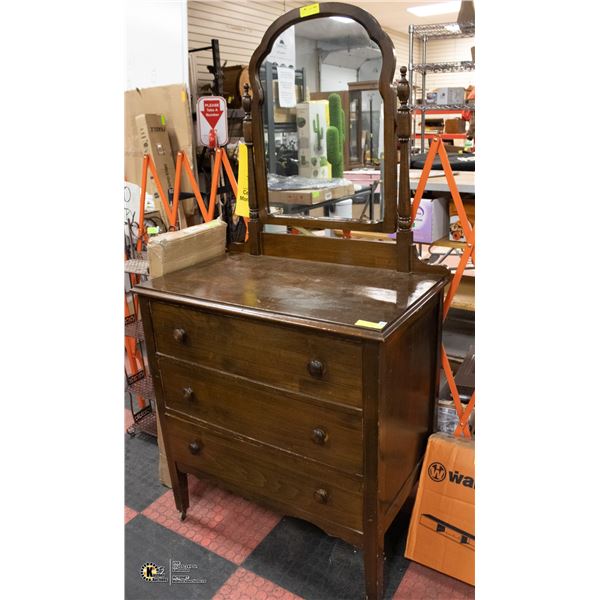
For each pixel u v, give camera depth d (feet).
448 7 25.99
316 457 5.06
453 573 5.61
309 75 5.82
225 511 6.84
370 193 5.90
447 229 7.21
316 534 6.42
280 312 4.76
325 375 4.67
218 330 5.27
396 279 5.60
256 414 5.36
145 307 5.85
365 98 5.54
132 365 8.54
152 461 7.95
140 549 6.22
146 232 8.51
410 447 5.61
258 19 17.39
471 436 6.31
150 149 8.54
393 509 5.30
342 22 5.41
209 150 9.97
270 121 6.28
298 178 6.31
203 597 5.54
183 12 9.49
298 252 6.55
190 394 5.80
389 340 4.41
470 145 16.76
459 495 5.58
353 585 5.65
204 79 15.67
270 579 5.76
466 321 8.71
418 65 13.69
